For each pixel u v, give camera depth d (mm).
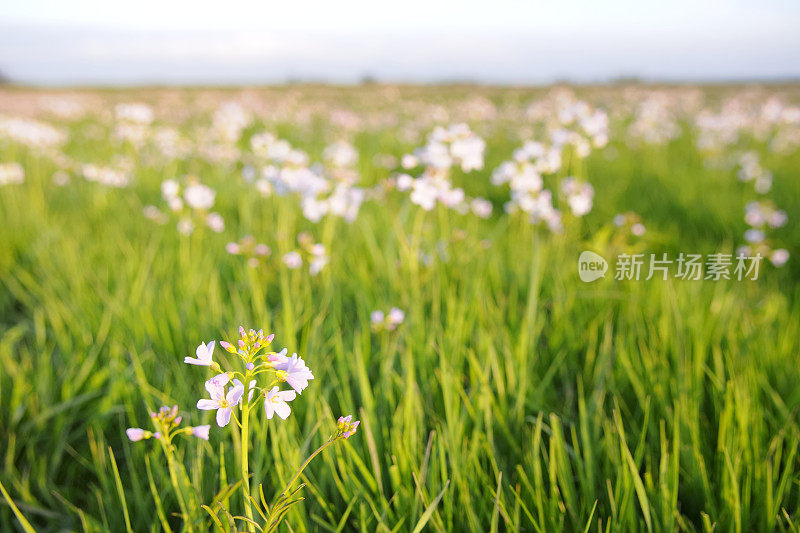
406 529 2045
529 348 3127
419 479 2010
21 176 6043
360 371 2576
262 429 2170
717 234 5844
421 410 2480
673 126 13102
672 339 3170
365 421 2135
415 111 19922
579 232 5590
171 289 4027
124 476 2484
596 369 2979
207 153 8953
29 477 2514
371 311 3607
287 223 4691
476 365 2672
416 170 7914
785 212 6332
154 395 2781
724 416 2406
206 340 3303
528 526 2137
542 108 16547
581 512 2096
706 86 35812
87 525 2037
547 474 2371
